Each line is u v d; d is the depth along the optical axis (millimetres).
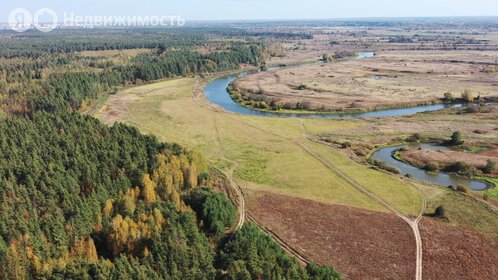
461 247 78000
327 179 109312
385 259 74438
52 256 66625
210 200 83312
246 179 109125
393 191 101875
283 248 77250
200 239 71375
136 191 85188
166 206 79375
